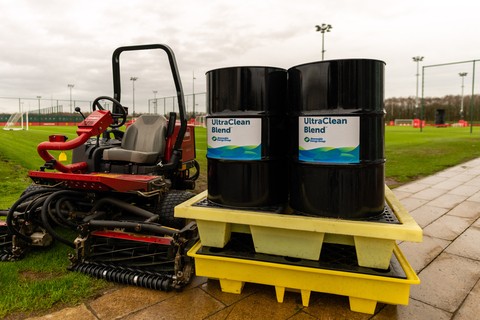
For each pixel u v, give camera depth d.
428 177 7.16
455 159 9.98
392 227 1.98
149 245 2.62
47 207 2.80
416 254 3.13
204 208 2.38
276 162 2.45
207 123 2.52
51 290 2.37
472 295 2.40
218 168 2.45
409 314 2.16
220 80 2.37
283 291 2.26
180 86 3.49
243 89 2.31
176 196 3.17
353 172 2.14
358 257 2.12
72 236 3.38
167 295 2.37
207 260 2.36
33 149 11.84
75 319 2.09
